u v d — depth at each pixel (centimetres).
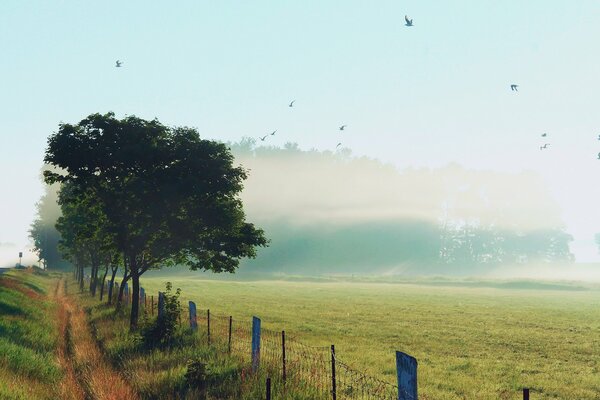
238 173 3050
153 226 3038
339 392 1546
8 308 2933
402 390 846
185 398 1374
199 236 3078
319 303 6050
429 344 2980
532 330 3697
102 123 2912
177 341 2223
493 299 7281
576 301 7006
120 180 2997
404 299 6994
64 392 1480
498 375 2138
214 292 7975
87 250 6278
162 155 2880
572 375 2153
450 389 1856
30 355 1780
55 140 2880
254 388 1412
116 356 2041
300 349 2461
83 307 4388
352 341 2995
